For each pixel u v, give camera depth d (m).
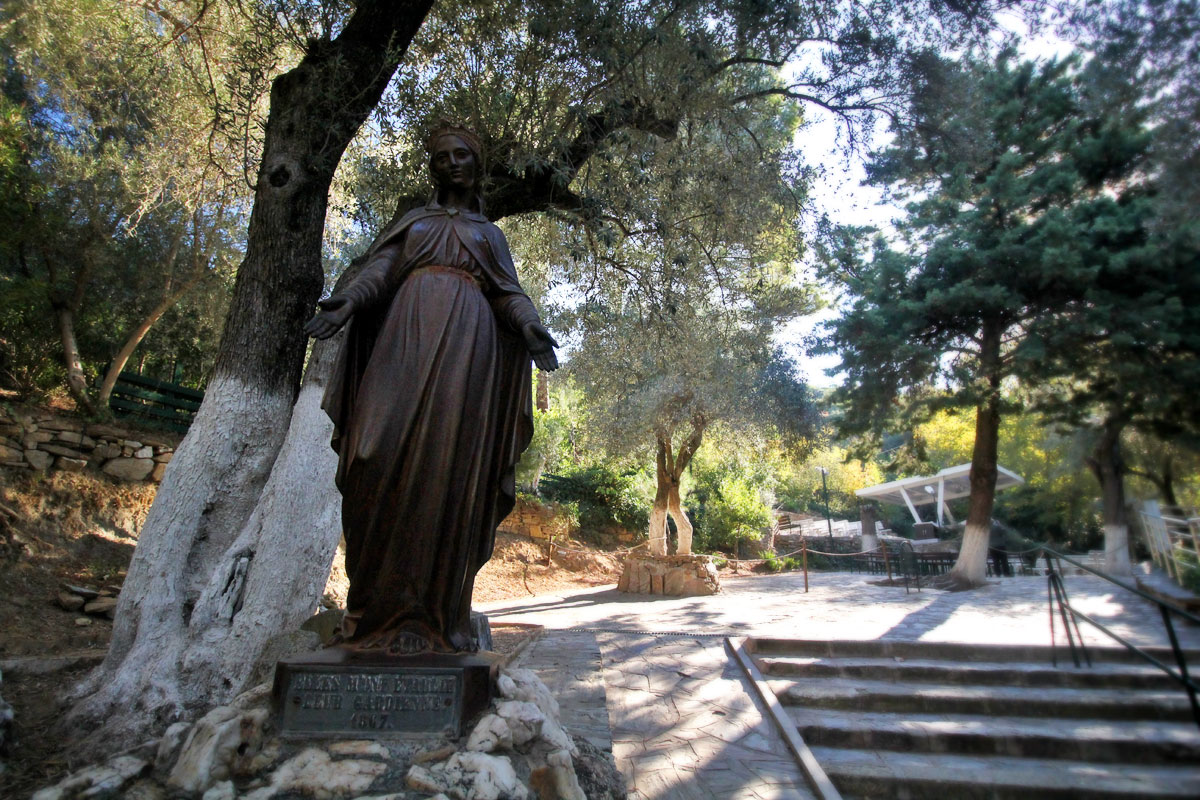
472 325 2.79
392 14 6.40
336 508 5.00
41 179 9.48
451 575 2.75
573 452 21.17
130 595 4.58
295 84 5.96
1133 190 6.32
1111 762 4.64
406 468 2.62
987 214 7.88
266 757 2.39
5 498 8.55
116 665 4.37
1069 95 7.34
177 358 13.62
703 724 5.29
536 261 10.92
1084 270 6.16
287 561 4.64
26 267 9.55
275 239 5.55
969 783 4.38
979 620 7.70
